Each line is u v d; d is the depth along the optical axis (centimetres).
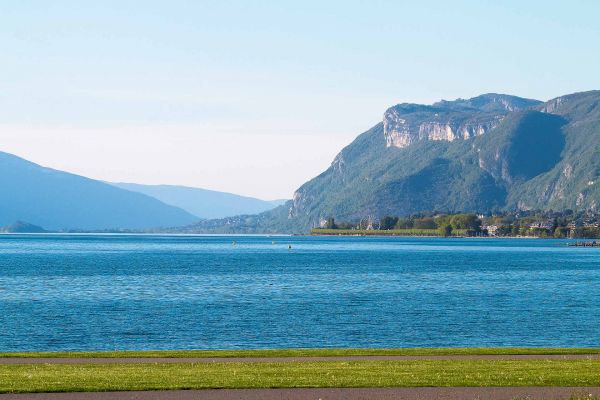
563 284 15575
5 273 18300
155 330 8381
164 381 4191
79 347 7356
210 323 8950
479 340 7869
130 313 9894
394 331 8412
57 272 18775
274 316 9612
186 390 3984
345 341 7750
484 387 4053
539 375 4359
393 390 3984
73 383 4125
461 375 4366
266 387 4053
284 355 5444
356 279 16825
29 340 7738
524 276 18312
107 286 14425
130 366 4791
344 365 4809
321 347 7375
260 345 7481
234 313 9925
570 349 5738
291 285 14912
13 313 9856
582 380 4206
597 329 8644
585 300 11950
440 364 4838
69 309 10356
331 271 19938
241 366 4784
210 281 15875
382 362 4956
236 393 3912
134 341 7694
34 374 4425
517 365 4769
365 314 9875
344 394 3888
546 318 9581
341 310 10331
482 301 11706
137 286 14462
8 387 4019
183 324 8844
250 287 14350
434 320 9312
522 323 9106
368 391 3962
